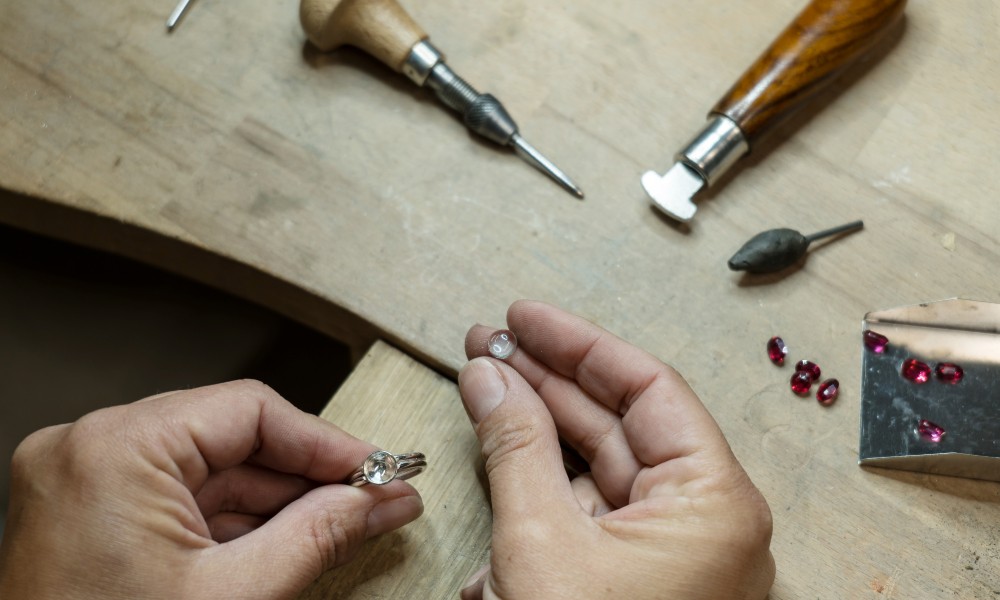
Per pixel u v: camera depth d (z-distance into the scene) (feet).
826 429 1.41
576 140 1.54
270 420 1.29
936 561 1.36
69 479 1.20
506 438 1.26
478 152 1.53
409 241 1.49
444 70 1.52
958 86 1.56
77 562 1.18
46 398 1.68
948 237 1.49
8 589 1.19
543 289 1.47
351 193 1.51
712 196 1.51
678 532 1.22
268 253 1.48
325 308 1.48
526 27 1.59
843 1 1.50
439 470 1.37
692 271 1.48
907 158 1.53
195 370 1.72
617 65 1.58
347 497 1.27
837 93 1.56
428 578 1.33
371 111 1.55
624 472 1.32
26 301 1.71
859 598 1.35
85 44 1.57
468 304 1.46
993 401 1.40
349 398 1.41
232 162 1.52
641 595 1.20
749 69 1.51
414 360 1.44
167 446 1.22
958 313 1.44
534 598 1.19
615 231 1.50
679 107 1.56
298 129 1.54
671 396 1.28
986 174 1.52
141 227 1.49
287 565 1.22
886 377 1.43
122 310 1.72
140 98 1.55
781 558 1.36
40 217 1.54
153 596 1.19
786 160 1.53
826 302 1.46
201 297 1.75
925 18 1.59
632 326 1.45
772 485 1.39
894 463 1.39
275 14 1.59
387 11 1.52
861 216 1.50
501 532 1.23
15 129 1.53
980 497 1.39
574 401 1.35
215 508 1.33
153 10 1.59
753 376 1.43
